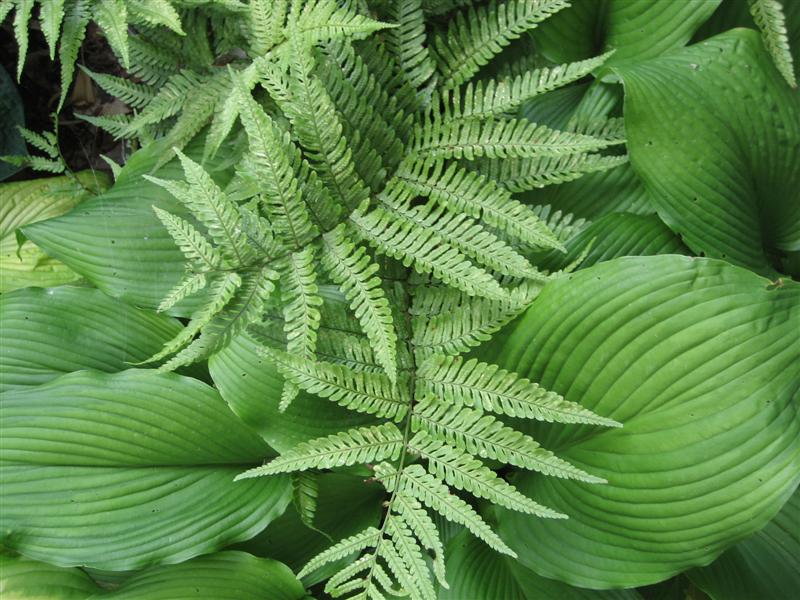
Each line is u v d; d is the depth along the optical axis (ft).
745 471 2.30
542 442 2.55
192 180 2.24
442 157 2.50
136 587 2.52
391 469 2.32
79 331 2.72
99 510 2.54
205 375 2.78
